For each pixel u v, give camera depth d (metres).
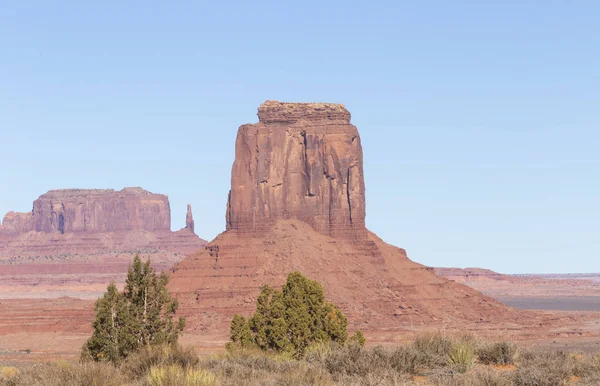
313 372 40.34
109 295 58.25
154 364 44.91
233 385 38.81
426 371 43.16
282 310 80.12
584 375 41.12
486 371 40.19
